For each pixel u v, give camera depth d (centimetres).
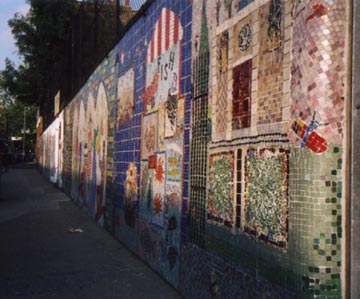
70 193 1661
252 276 339
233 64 382
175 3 538
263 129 330
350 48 270
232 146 379
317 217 271
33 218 1130
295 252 285
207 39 440
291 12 300
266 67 329
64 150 1930
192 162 472
